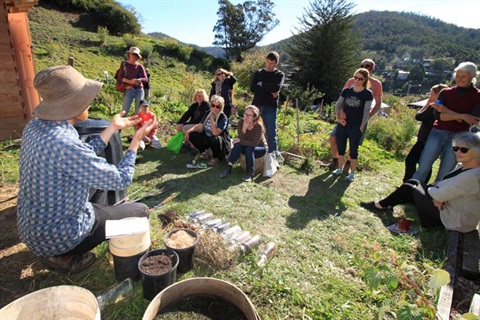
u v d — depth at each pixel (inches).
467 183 120.3
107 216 96.0
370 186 193.6
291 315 87.9
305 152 243.3
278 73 207.5
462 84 146.9
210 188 170.4
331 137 212.8
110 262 101.6
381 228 140.9
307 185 188.4
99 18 1318.9
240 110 413.1
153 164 199.3
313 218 145.5
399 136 297.3
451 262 110.5
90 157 77.6
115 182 81.7
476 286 103.3
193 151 220.5
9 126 227.5
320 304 91.0
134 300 88.2
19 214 83.9
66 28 1123.9
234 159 189.9
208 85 713.0
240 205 153.1
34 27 992.2
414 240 131.3
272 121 215.0
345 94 189.3
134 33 1395.2
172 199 152.9
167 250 95.4
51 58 812.0
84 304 71.4
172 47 1243.2
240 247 110.9
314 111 578.2
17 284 92.0
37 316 69.9
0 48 214.7
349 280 103.6
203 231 116.7
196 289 84.3
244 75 799.7
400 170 233.5
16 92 226.2
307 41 975.6
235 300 82.4
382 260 112.0
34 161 74.9
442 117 153.2
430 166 165.5
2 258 102.4
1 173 165.2
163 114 331.3
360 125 186.9
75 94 77.4
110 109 323.6
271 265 107.3
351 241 127.1
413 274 104.7
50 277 95.2
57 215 80.8
